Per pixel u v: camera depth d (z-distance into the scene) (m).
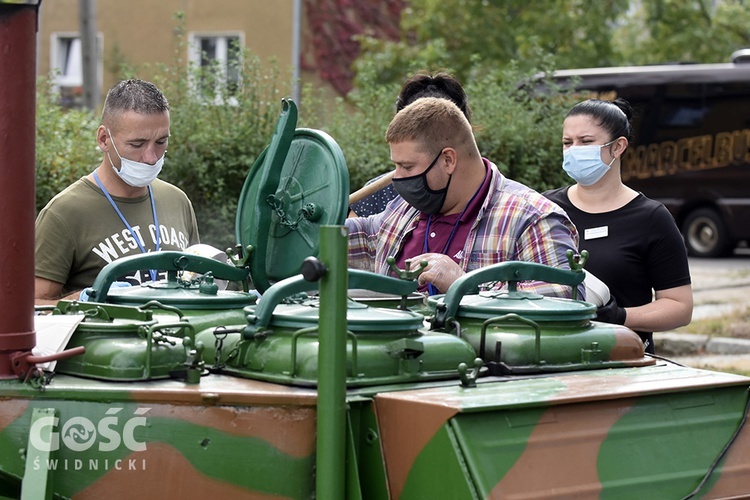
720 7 39.69
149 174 7.80
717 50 37.62
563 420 5.03
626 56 39.44
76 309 5.61
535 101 16.31
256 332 5.31
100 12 38.50
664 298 8.98
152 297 6.06
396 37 38.44
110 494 4.99
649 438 5.24
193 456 4.94
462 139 7.09
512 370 5.61
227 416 4.93
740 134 32.22
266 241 6.58
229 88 14.88
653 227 8.98
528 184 15.68
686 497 5.14
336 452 4.75
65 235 7.83
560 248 6.98
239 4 37.59
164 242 8.20
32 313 5.10
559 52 32.91
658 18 37.91
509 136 15.57
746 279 26.81
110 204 8.01
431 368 5.39
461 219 7.23
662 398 5.39
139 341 5.25
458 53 31.17
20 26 4.91
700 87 32.62
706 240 33.06
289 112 6.53
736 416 5.60
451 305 5.87
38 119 14.45
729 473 5.35
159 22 38.12
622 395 5.18
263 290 6.62
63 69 40.09
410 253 7.54
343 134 15.27
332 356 4.72
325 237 4.69
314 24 37.59
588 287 7.66
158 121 7.75
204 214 14.17
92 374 5.19
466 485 4.61
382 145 15.24
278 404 4.89
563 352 5.79
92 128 14.76
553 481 4.84
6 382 5.07
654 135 33.16
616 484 4.98
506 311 5.82
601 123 9.06
